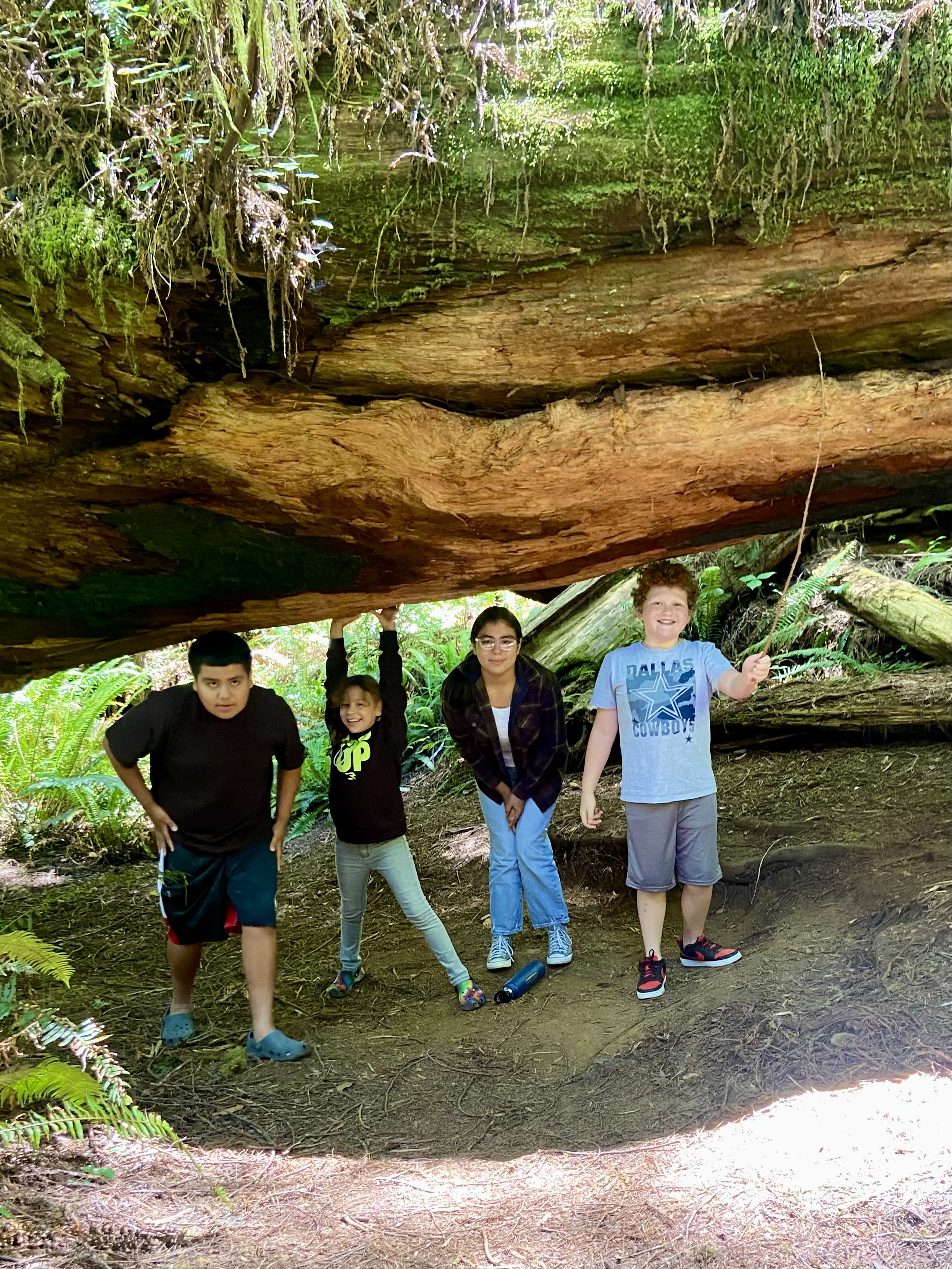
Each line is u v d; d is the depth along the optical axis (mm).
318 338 3248
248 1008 4527
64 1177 2814
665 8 3039
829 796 5695
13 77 3027
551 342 3258
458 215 3111
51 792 7297
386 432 3383
